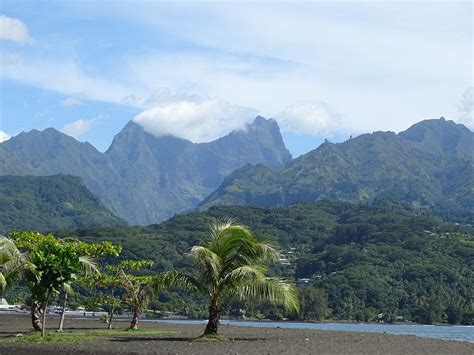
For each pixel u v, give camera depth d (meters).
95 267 50.50
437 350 39.38
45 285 42.31
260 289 40.50
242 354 33.75
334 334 56.31
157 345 38.97
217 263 41.09
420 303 166.38
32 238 48.16
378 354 35.81
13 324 66.19
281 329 70.12
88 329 59.25
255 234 42.44
